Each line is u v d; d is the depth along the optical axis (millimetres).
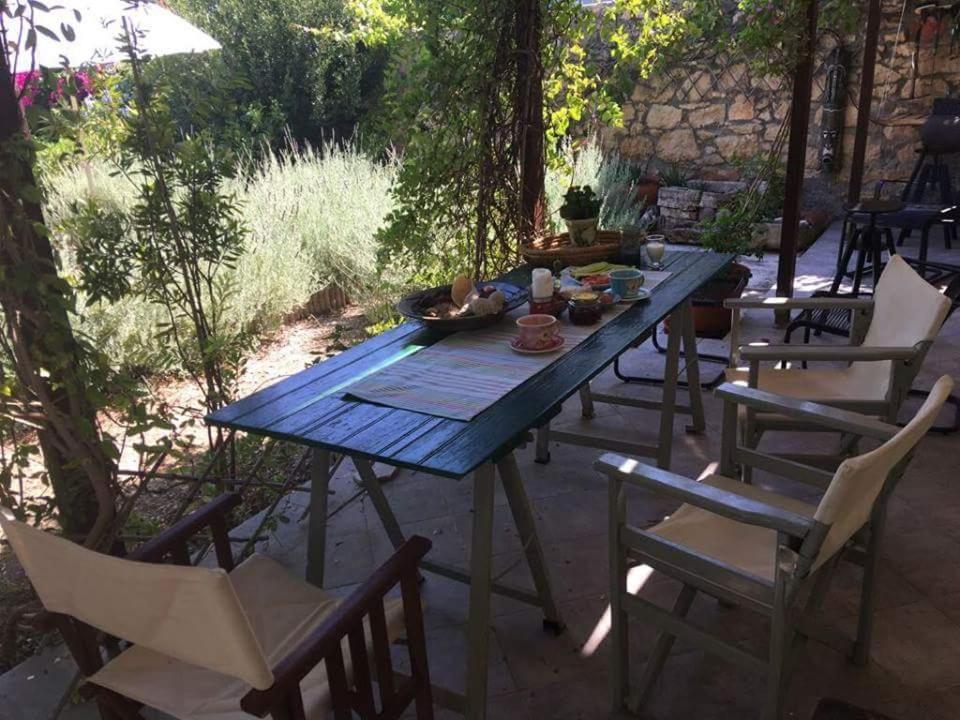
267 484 2746
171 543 1551
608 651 2049
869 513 1688
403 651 2090
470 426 1722
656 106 7281
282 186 5609
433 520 2715
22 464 2053
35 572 1270
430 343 2332
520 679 1970
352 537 2645
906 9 6137
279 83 8023
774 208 4988
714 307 4184
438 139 3771
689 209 6750
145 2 2248
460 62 3625
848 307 2473
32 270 1792
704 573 1562
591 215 3219
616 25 5133
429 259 4195
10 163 1748
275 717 1195
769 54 4465
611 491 1647
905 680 1873
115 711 1450
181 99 2914
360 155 6238
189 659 1202
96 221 2348
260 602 1622
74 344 1913
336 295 5449
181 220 2500
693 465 2998
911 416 3205
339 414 1823
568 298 2605
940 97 6168
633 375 3871
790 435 3197
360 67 8062
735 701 1855
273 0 7871
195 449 3344
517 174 3957
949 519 2504
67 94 2131
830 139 6594
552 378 1992
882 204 4371
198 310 2662
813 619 1733
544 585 2057
